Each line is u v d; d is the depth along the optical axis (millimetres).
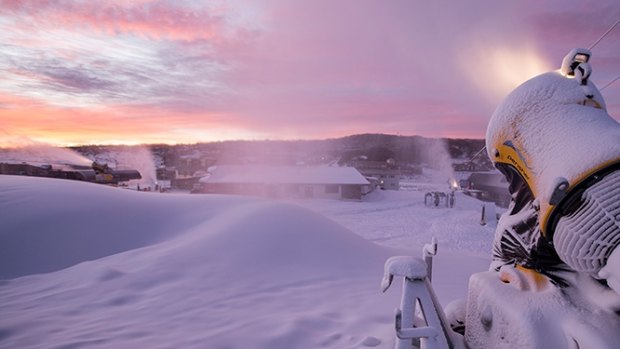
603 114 1956
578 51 2084
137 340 4180
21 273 8305
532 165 2033
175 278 7004
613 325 1787
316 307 5535
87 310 5324
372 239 19516
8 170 51719
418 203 42938
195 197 14664
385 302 5824
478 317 2408
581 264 1734
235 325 4684
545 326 1929
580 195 1691
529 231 2211
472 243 17625
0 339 4227
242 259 8219
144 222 11570
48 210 10773
